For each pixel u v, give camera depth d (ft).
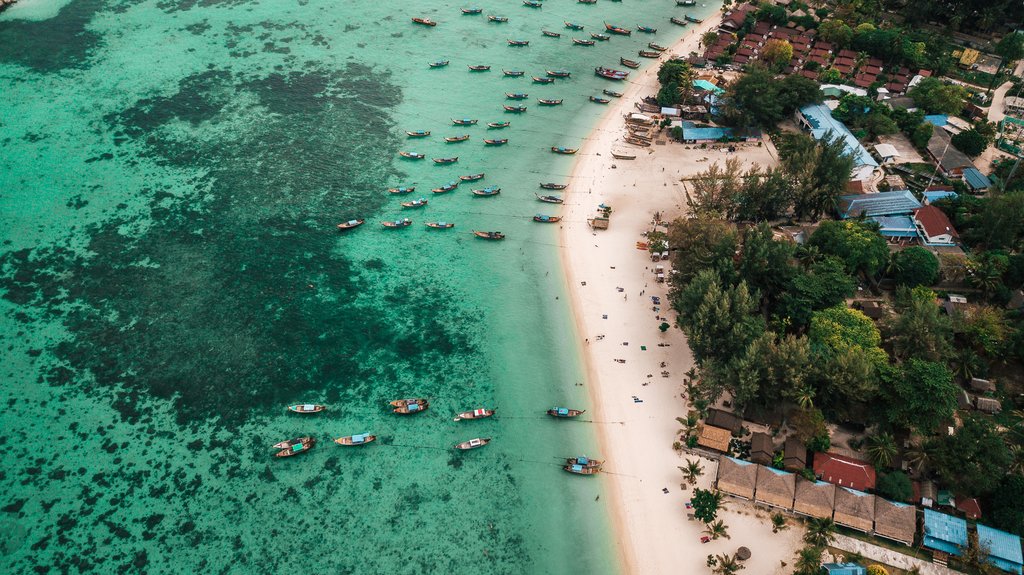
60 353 353.31
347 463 315.78
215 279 396.37
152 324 369.30
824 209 424.05
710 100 534.37
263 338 366.84
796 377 303.27
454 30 644.69
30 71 548.72
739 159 490.90
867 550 273.33
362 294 395.55
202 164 474.90
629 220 446.19
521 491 307.99
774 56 565.53
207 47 595.06
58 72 550.36
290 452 315.17
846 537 277.85
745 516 289.12
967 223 407.85
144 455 314.14
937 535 270.67
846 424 316.60
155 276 395.34
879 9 627.46
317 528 292.20
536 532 293.43
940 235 396.98
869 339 324.60
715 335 329.11
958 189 437.58
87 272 395.14
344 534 290.76
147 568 276.21
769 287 362.94
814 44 602.85
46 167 462.60
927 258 370.32
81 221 426.92
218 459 313.94
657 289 400.26
